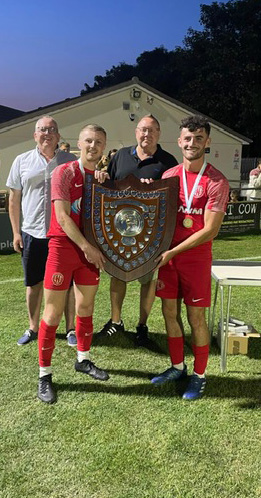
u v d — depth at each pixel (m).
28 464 2.40
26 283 3.84
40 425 2.74
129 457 2.46
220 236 9.91
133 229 2.91
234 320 4.06
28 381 3.29
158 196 2.90
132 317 4.64
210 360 3.68
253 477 2.33
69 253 2.95
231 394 3.14
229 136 19.16
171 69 33.06
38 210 3.68
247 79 28.03
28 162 3.71
